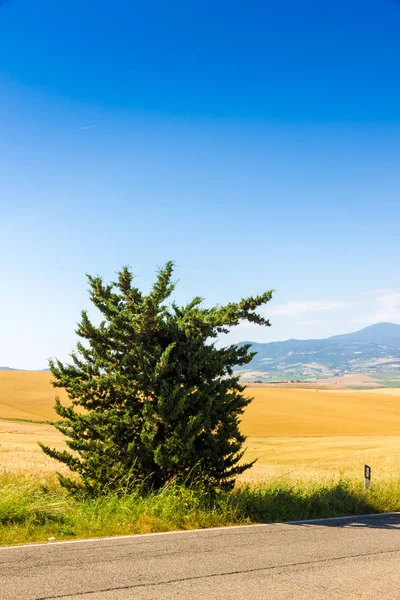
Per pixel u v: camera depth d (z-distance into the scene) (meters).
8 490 9.29
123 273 12.17
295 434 73.88
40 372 123.50
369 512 11.25
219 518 9.41
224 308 12.24
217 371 11.94
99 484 11.09
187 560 6.70
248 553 7.14
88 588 5.50
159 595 5.36
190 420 11.43
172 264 11.55
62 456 11.58
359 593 5.62
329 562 6.82
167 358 11.14
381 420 89.62
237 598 5.35
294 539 8.13
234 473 11.80
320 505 10.91
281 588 5.71
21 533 7.84
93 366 12.11
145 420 11.28
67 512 9.23
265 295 12.08
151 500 9.70
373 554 7.30
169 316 13.01
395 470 28.88
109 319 12.16
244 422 83.00
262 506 10.28
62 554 6.79
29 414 77.75
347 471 28.62
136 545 7.40
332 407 101.12
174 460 10.68
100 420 11.51
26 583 5.60
